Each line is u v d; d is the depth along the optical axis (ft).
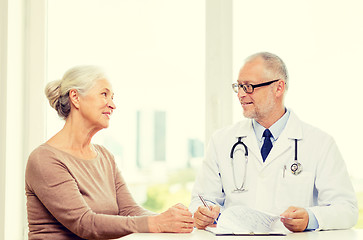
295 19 7.93
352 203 5.97
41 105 7.76
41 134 7.74
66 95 5.95
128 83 8.02
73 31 7.98
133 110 8.00
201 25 8.05
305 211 5.29
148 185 8.02
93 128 6.05
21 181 7.64
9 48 7.29
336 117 7.78
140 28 8.05
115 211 6.13
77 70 5.97
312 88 7.84
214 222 5.61
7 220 7.23
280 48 7.93
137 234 4.93
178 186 8.05
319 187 6.20
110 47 8.02
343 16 7.87
